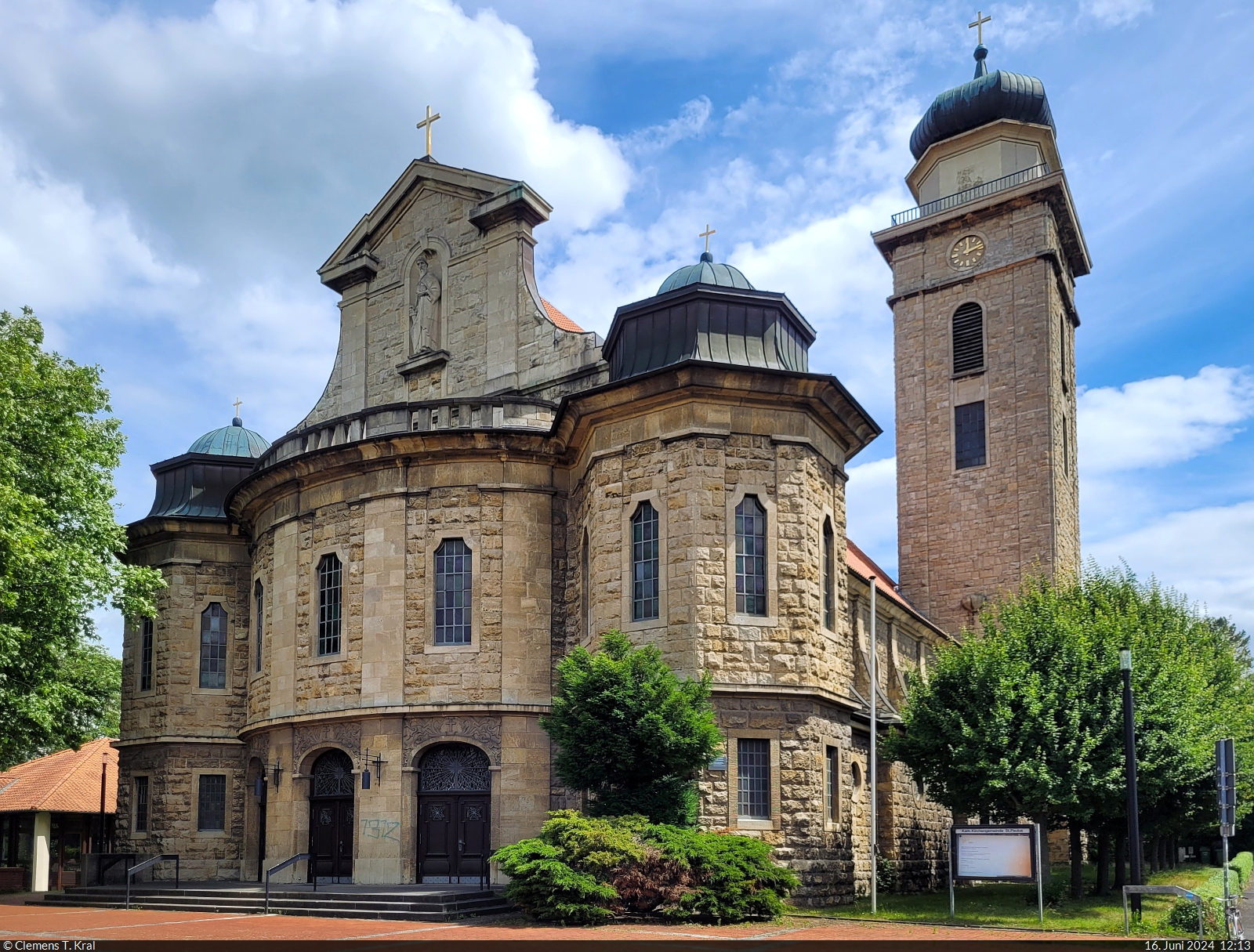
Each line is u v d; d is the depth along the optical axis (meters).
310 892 26.98
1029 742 28.84
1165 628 37.28
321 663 33.44
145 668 43.03
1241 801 40.31
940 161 60.53
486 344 38.16
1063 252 59.88
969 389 56.94
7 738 34.09
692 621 27.55
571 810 24.34
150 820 40.91
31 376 33.31
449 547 32.75
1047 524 53.69
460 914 24.42
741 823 26.86
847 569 36.34
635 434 29.67
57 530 33.78
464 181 39.34
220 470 43.69
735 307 30.11
